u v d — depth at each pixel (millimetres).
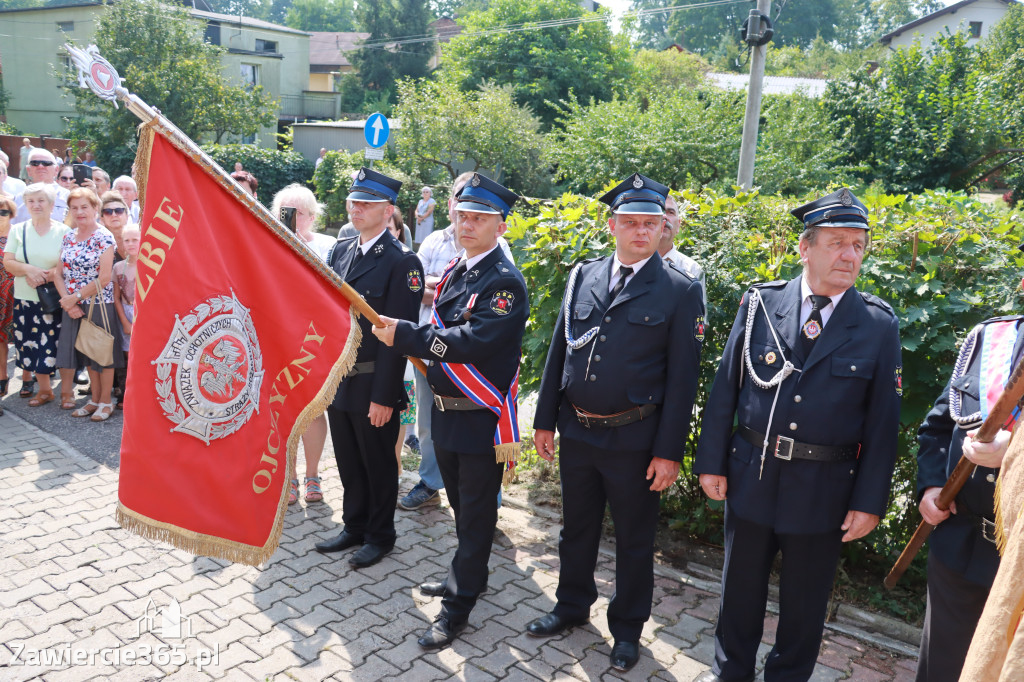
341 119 44031
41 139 24156
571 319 3506
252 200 2820
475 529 3553
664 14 78750
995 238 4168
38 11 34156
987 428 2326
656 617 3785
